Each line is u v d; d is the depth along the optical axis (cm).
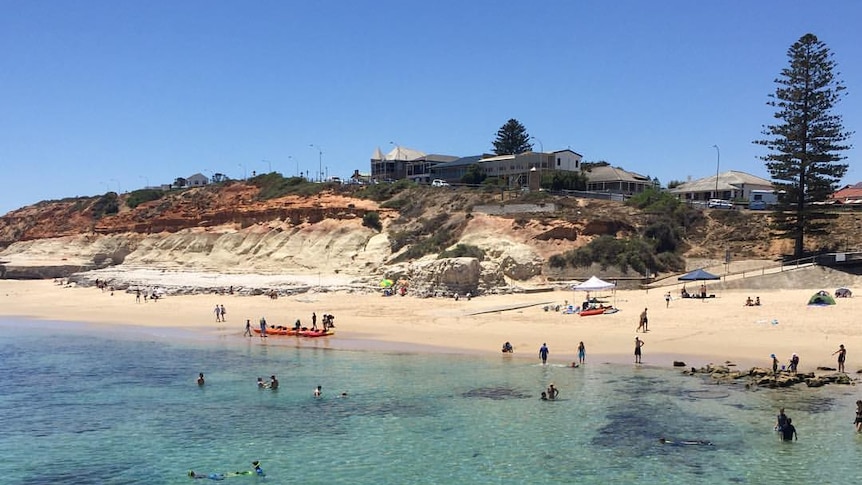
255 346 4538
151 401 3153
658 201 7988
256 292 6925
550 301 5519
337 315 5531
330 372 3666
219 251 9375
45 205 16362
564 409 2845
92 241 11819
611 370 3506
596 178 10681
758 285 5566
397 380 3441
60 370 3866
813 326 4125
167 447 2495
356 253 8138
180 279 8050
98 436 2638
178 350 4456
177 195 13362
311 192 10738
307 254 8412
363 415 2853
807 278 5544
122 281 8362
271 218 9544
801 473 2102
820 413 2677
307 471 2227
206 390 3344
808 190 6650
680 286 5800
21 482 2178
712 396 2969
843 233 6888
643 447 2372
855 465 2153
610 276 6238
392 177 13988
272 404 3059
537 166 11056
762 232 7144
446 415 2820
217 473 2227
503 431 2589
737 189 10362
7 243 14488
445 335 4594
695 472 2131
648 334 4262
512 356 3938
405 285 6412
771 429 2514
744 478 2072
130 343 4772
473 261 6109
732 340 3988
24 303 7394
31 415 2941
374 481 2125
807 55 6669
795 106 6762
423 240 7788
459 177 12450
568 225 6856
